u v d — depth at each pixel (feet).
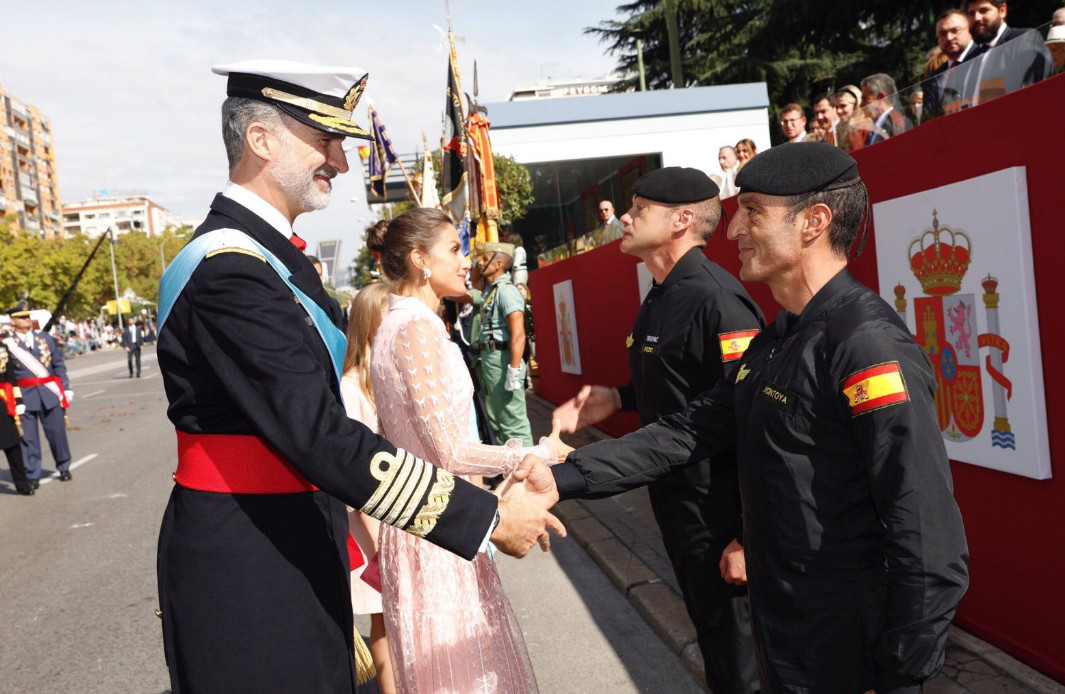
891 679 4.82
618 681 10.92
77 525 21.94
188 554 5.44
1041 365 8.30
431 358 7.50
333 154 6.15
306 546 5.65
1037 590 8.75
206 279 5.31
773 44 74.49
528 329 37.52
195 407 5.52
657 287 8.71
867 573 5.19
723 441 6.76
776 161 5.60
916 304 10.07
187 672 5.43
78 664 12.96
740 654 8.00
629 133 57.47
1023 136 8.19
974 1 17.10
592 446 6.84
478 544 5.64
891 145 10.34
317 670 5.61
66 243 198.70
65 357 157.69
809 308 5.50
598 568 15.31
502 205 53.78
